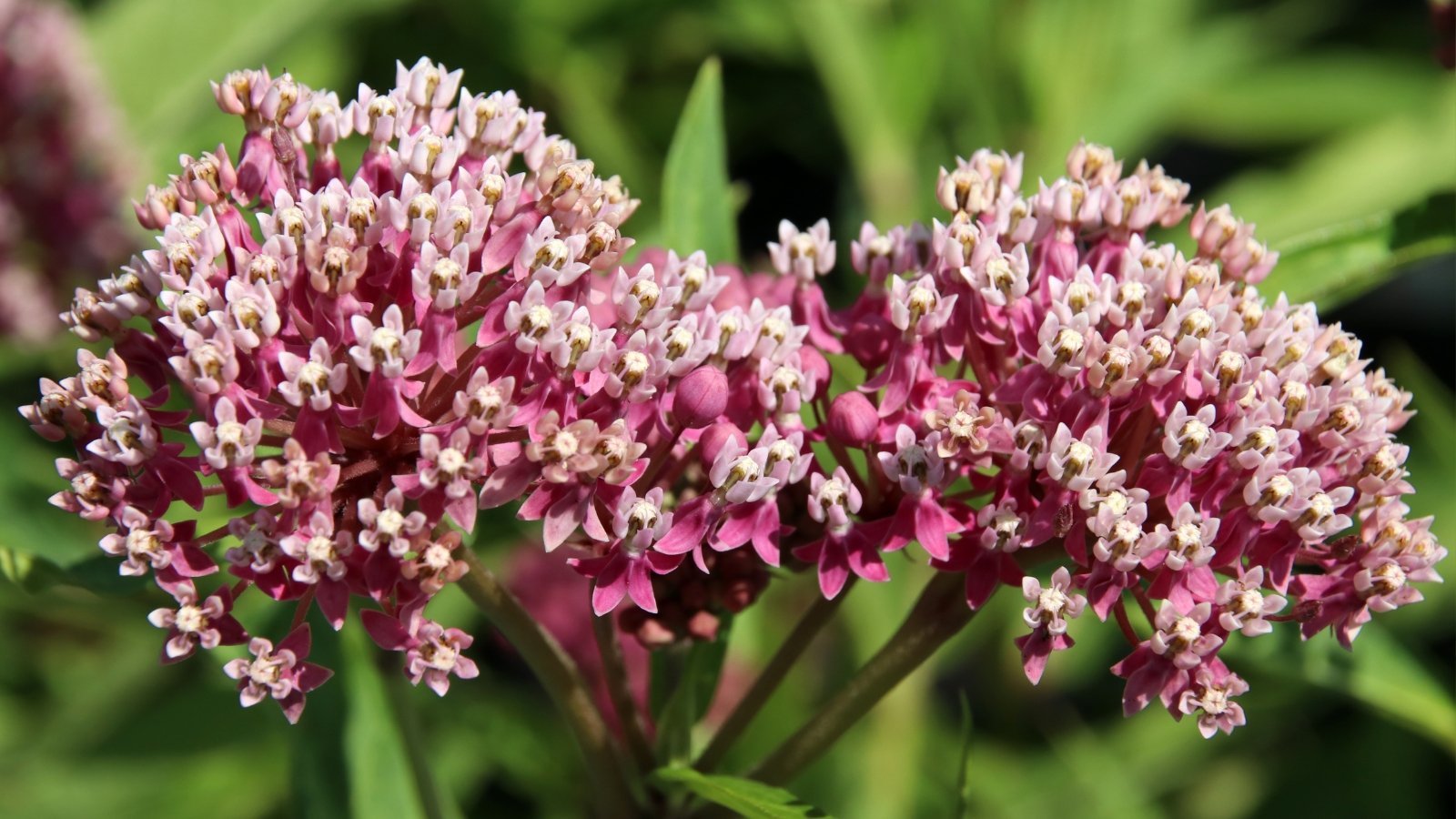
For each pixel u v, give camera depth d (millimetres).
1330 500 235
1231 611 234
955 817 252
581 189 238
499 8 401
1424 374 361
